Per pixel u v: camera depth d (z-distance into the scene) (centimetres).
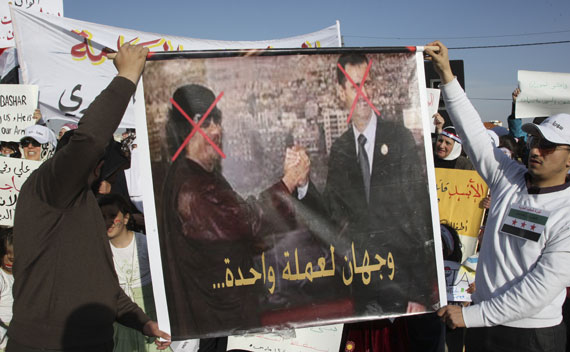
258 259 229
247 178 228
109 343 212
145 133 221
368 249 236
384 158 236
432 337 303
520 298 212
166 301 223
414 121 238
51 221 191
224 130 226
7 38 586
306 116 231
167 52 220
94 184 246
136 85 201
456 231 355
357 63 233
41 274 192
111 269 211
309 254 232
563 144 210
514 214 227
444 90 249
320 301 233
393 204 237
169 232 223
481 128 249
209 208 225
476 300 245
